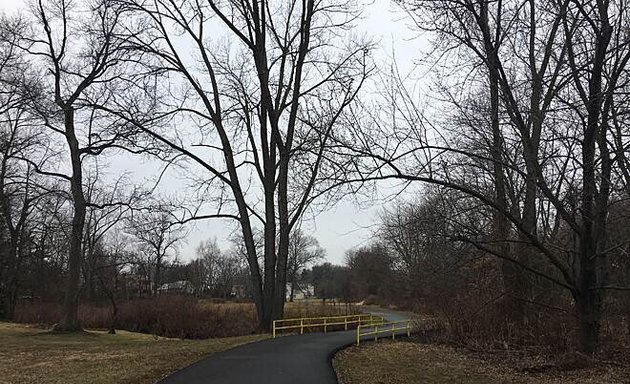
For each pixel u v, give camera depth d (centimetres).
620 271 1664
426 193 1509
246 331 3503
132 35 2917
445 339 2352
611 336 1838
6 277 5031
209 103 3098
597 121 1249
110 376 1406
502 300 2059
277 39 3136
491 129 1404
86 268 5088
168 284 8525
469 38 1283
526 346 1942
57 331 2998
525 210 1548
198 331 3625
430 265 1994
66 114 2995
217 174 3028
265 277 3108
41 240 5525
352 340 2422
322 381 1339
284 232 3145
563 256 1700
